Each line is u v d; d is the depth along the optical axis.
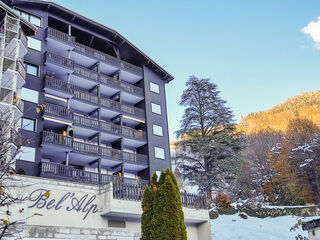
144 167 43.09
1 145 12.63
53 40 38.88
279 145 73.06
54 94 37.75
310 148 63.16
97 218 21.78
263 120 116.38
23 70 30.09
